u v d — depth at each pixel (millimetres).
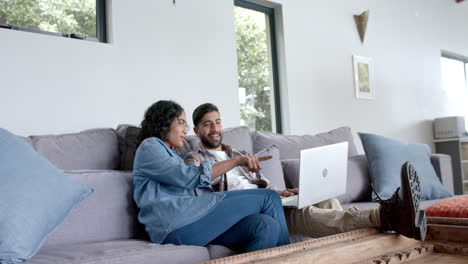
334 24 4109
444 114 5367
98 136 2057
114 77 2561
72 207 1499
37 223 1310
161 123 1899
